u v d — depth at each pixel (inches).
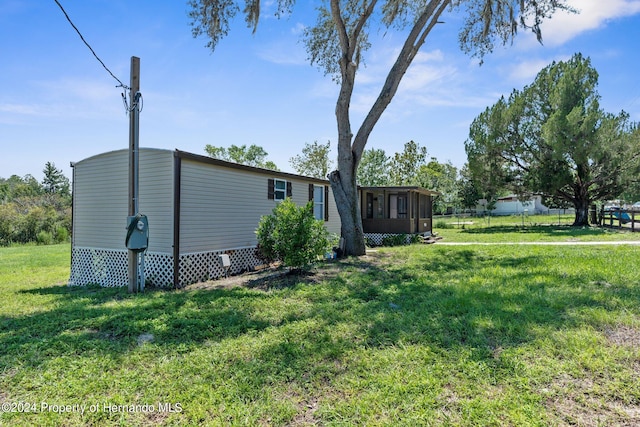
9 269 400.2
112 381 115.7
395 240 573.0
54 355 136.7
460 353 131.2
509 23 439.5
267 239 287.1
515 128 808.3
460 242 580.7
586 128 682.2
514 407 96.8
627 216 791.7
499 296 206.8
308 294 227.3
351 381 113.3
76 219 326.3
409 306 195.9
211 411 99.2
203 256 299.6
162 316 183.8
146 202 285.0
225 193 324.8
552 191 794.2
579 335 144.6
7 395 109.0
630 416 92.8
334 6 388.2
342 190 410.0
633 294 201.3
